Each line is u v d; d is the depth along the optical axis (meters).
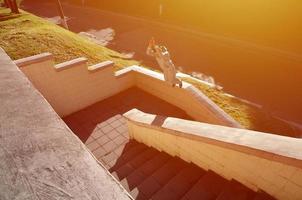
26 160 1.16
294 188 3.47
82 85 9.48
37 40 11.67
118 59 13.27
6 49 10.62
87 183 1.05
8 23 14.89
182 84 9.34
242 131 4.34
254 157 3.86
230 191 4.37
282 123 10.45
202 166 5.43
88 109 9.95
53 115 1.47
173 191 5.06
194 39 24.30
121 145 7.93
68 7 41.50
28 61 7.70
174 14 30.47
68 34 13.84
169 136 6.04
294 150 3.28
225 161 4.59
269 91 15.16
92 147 7.95
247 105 11.02
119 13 34.31
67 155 1.18
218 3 25.97
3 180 1.07
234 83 16.28
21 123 1.41
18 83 1.91
